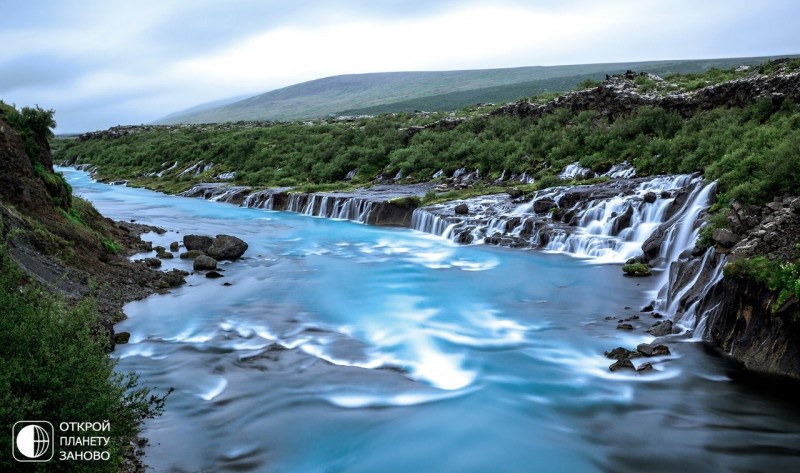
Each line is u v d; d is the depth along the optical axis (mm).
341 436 11289
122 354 15148
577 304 19766
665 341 15719
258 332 17031
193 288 21781
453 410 12383
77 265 20234
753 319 14023
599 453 10797
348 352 15555
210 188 60500
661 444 11062
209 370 14219
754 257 14586
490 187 44438
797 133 22547
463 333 17141
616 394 13062
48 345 8375
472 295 21266
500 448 10930
